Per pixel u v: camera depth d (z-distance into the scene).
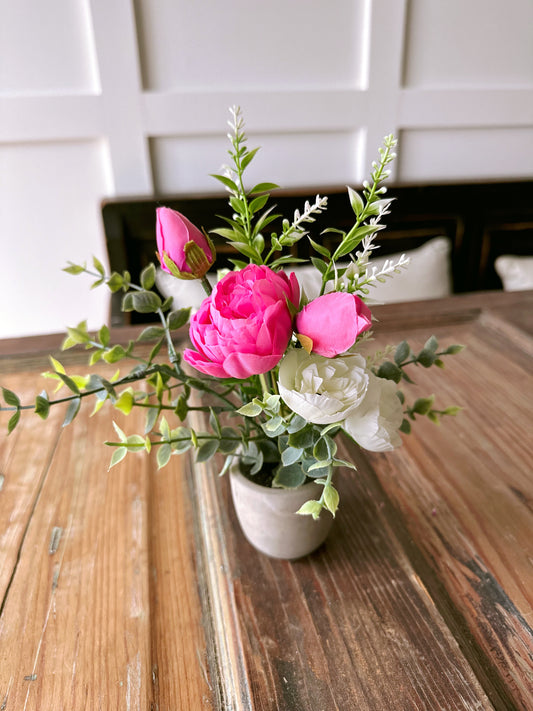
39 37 1.10
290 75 1.22
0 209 1.24
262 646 0.39
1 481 0.56
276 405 0.33
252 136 1.26
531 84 1.34
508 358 0.75
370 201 0.33
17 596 0.44
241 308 0.30
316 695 0.36
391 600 0.42
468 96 1.30
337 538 0.48
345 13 1.18
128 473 0.56
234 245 0.35
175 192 1.29
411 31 1.23
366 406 0.34
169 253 0.32
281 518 0.41
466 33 1.25
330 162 1.32
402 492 0.53
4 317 1.36
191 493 0.54
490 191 1.34
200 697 0.37
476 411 0.65
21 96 1.13
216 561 0.46
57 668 0.39
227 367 0.30
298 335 0.31
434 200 1.31
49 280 1.34
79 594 0.44
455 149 1.37
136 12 1.10
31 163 1.21
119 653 0.40
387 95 1.26
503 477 0.55
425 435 0.61
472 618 0.41
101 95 1.15
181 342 0.79
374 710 0.35
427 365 0.43
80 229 1.29
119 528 0.50
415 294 1.19
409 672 0.37
